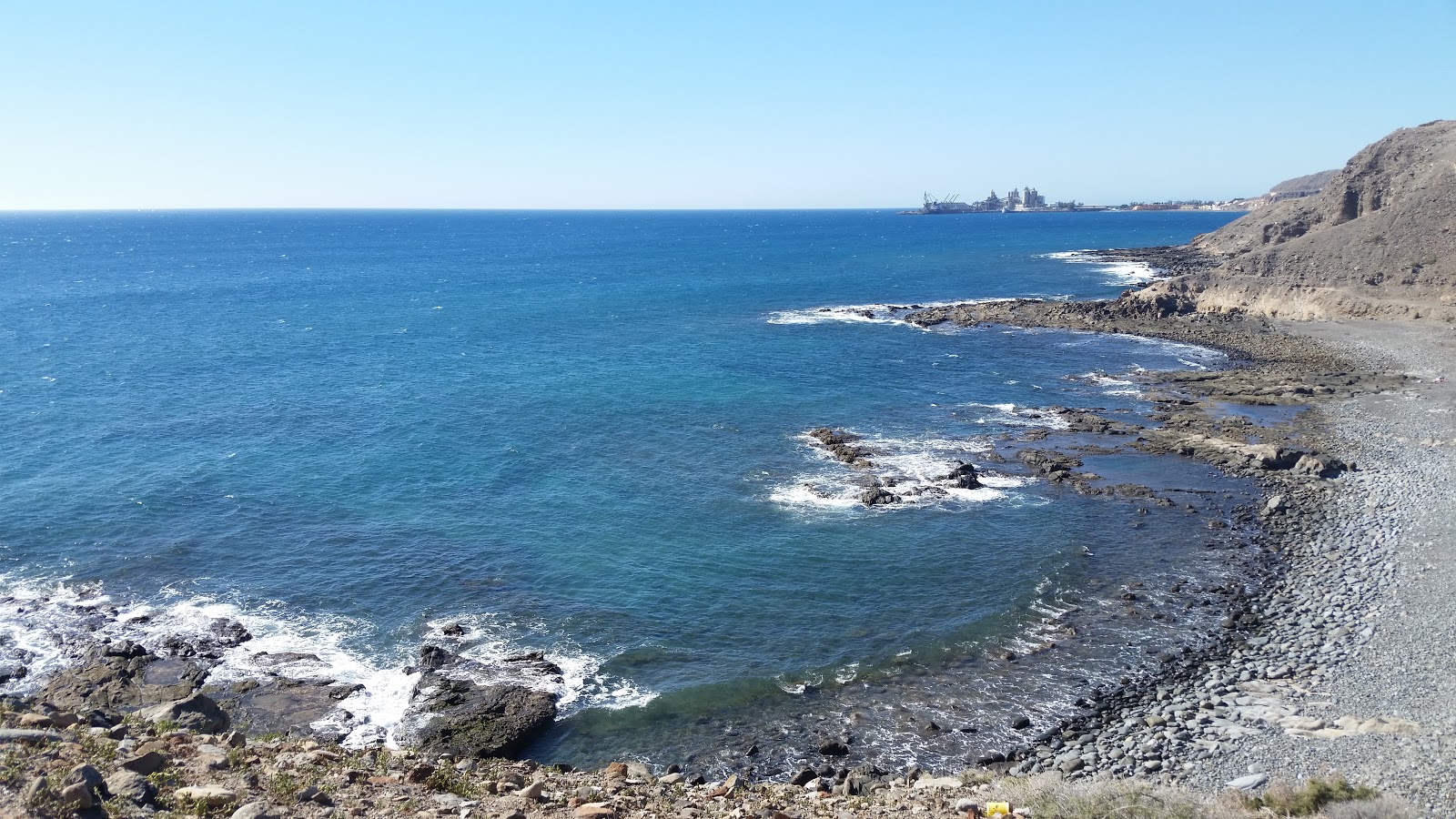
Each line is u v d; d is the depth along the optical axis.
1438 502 38.88
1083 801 16.83
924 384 65.50
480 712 24.98
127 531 36.97
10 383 61.75
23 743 12.52
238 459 46.50
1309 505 40.75
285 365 70.81
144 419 53.78
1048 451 49.03
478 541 36.97
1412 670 25.75
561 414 56.56
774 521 39.56
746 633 30.17
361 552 35.72
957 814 16.77
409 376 67.44
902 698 26.41
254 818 11.26
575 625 30.48
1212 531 38.38
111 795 11.23
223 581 33.00
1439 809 17.48
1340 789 17.41
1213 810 16.56
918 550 36.72
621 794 17.53
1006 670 27.88
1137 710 25.30
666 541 37.31
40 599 31.23
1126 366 71.19
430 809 13.60
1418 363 66.06
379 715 25.09
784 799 18.53
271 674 27.02
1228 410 57.06
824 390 63.47
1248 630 29.84
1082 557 36.00
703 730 24.88
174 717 18.23
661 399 60.84
